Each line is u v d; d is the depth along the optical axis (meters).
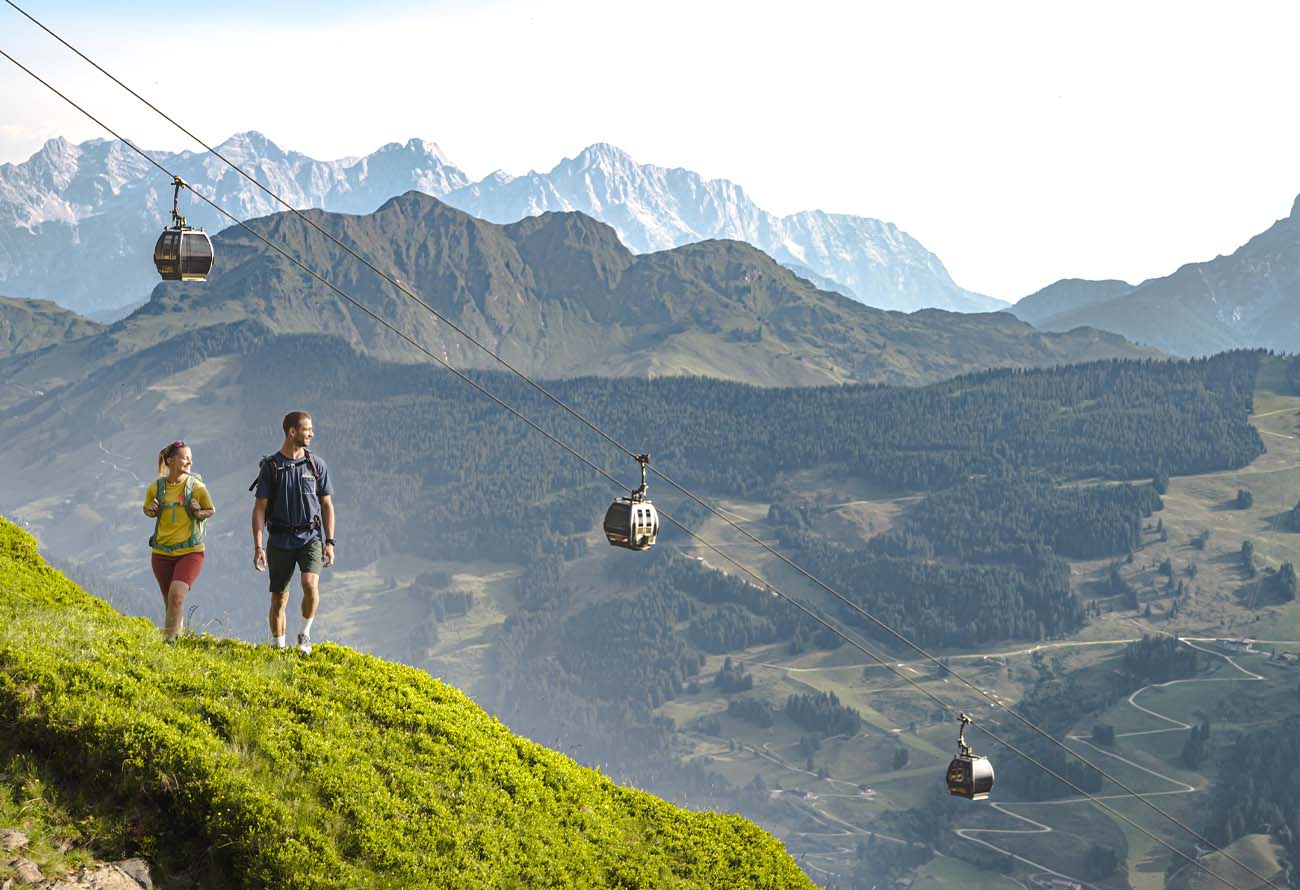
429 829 15.07
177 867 12.73
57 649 15.13
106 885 11.64
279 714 15.91
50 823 12.22
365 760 15.84
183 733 14.19
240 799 13.36
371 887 13.36
